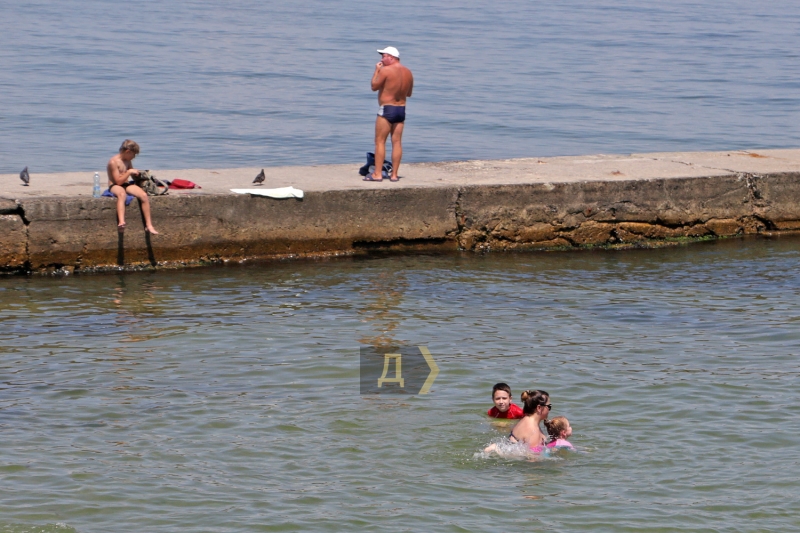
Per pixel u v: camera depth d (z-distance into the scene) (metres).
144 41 104.69
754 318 27.09
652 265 33.09
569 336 25.36
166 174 34.69
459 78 82.31
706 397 21.08
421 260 33.03
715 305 28.39
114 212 30.55
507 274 31.62
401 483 17.17
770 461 18.03
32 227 29.78
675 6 186.12
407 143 56.22
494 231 34.66
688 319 26.97
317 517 15.93
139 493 16.62
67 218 30.08
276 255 32.69
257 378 22.09
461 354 23.86
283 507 16.25
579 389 21.56
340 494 16.72
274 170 36.16
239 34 115.50
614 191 35.50
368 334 25.34
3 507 16.03
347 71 85.50
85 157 50.44
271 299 28.33
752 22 148.88
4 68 80.31
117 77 77.88
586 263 33.28
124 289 28.95
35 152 51.19
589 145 56.62
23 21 121.12
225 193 31.80
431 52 101.00
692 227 36.69
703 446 18.66
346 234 33.28
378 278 30.75
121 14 137.12
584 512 16.23
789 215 37.69
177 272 30.95
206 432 19.14
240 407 20.41
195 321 26.17
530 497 16.70
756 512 16.25
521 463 17.95
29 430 19.06
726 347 24.56
